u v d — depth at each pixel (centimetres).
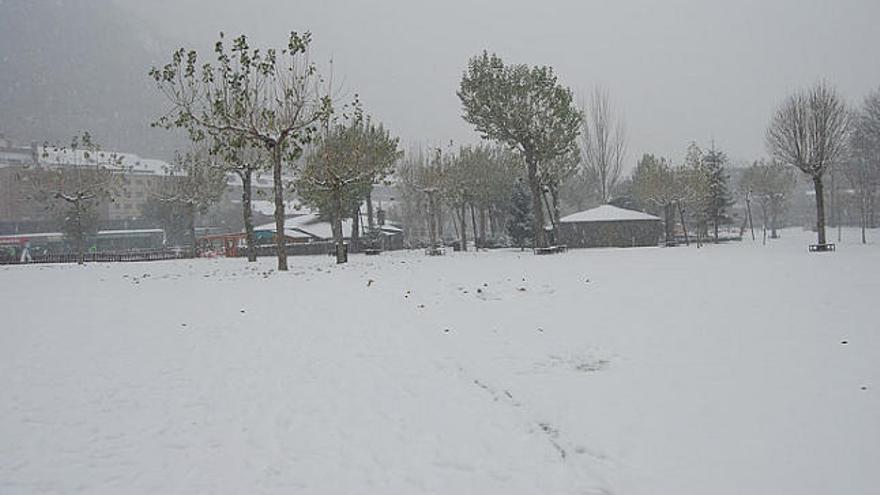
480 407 666
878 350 788
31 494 497
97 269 2666
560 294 1432
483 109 3472
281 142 2359
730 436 552
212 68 2289
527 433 593
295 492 496
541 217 3572
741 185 6384
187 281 1898
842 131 3150
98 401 712
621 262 2416
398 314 1195
